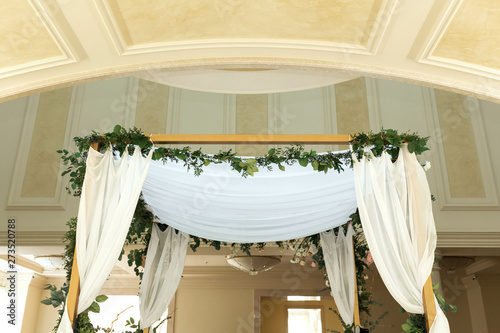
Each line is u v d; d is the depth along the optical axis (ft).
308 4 10.95
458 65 12.26
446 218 21.91
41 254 24.40
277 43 12.29
